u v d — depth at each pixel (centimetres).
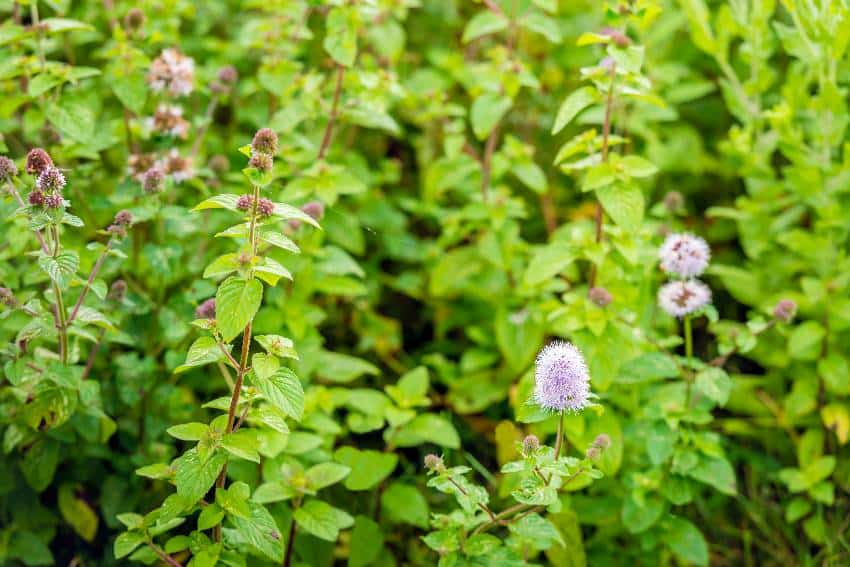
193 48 110
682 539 89
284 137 99
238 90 108
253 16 120
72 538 94
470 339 110
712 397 88
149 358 90
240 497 78
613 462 88
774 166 118
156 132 95
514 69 99
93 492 94
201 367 96
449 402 103
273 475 86
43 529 92
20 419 88
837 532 93
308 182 94
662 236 99
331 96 99
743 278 104
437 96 103
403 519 90
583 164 88
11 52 93
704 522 98
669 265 88
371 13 97
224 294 74
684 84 115
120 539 79
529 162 102
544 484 78
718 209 105
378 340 107
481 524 84
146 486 92
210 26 115
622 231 91
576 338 89
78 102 91
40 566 93
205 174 94
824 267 100
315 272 94
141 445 92
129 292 91
